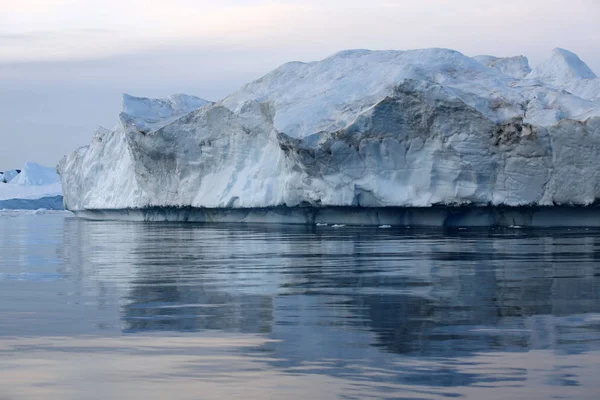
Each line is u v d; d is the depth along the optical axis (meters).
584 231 69.44
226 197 98.50
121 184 129.38
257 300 31.27
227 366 20.88
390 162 80.94
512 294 31.97
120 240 72.94
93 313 28.73
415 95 77.06
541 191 74.56
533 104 77.75
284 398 18.19
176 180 107.69
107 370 20.64
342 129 81.00
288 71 101.25
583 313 27.56
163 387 19.16
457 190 77.50
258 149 97.81
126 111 116.94
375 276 38.34
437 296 31.64
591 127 70.44
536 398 17.98
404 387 18.83
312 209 90.69
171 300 31.73
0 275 41.84
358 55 99.12
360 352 22.14
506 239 60.41
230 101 102.00
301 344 23.22
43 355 22.20
